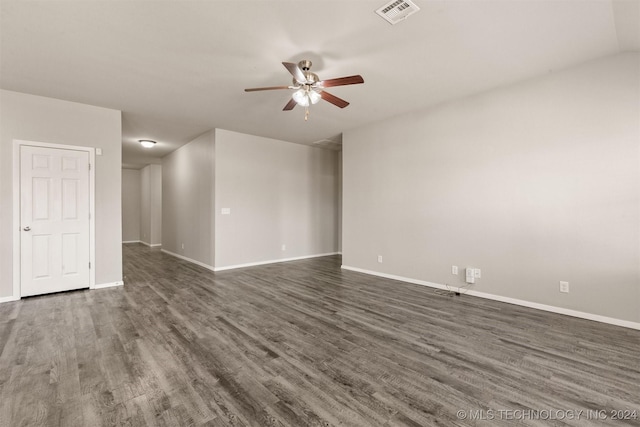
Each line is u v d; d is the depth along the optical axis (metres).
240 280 4.75
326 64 3.06
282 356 2.30
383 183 5.00
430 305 3.53
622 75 2.87
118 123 4.39
